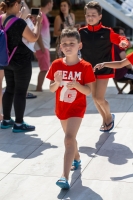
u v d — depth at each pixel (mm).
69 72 5637
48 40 11656
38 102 10289
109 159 6508
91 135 7633
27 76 7781
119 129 7938
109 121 7770
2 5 7398
